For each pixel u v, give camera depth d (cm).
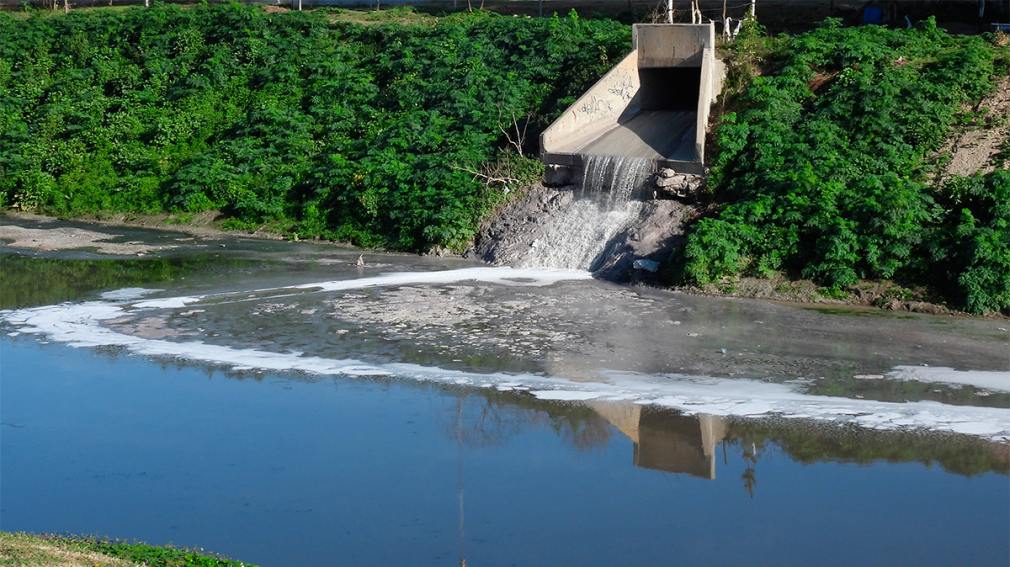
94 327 2353
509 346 2180
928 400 1855
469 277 2778
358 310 2458
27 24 4669
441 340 2225
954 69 2961
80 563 1172
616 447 1697
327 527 1438
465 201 3125
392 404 1880
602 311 2431
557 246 2903
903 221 2502
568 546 1383
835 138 2814
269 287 2689
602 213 2933
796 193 2638
